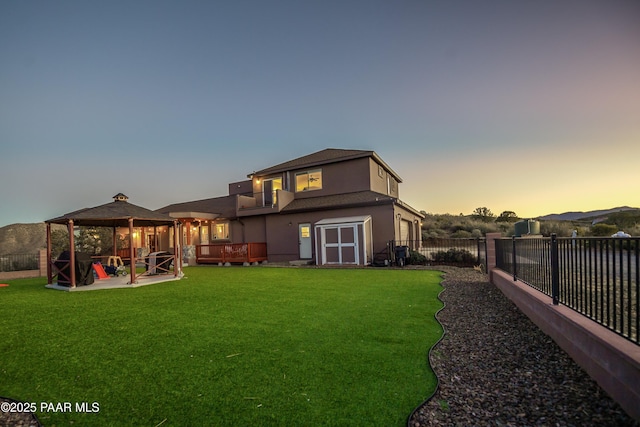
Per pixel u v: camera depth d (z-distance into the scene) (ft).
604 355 10.29
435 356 13.93
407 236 74.74
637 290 9.54
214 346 15.48
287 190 72.64
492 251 34.91
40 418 9.49
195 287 35.32
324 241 58.23
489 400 10.11
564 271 15.38
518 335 16.47
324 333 17.33
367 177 64.23
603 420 8.79
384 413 9.37
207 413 9.51
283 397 10.38
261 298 27.78
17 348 15.67
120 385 11.52
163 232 88.79
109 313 23.26
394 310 22.65
